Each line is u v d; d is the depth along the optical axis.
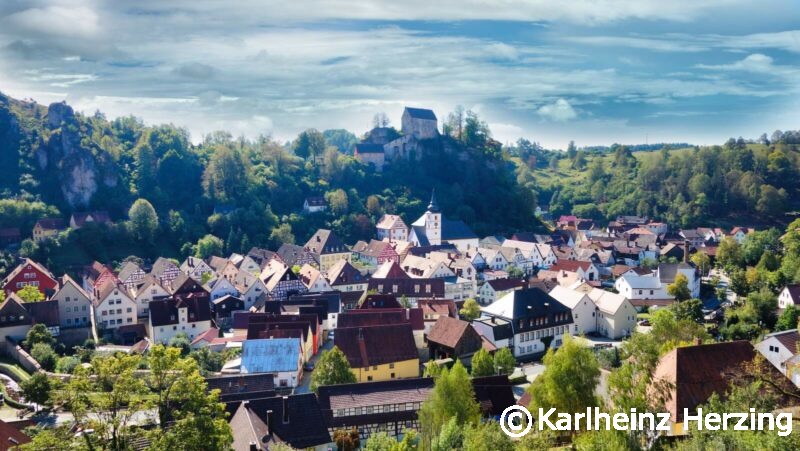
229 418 64.75
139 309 134.38
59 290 125.25
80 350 109.25
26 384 82.44
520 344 113.81
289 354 96.06
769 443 39.19
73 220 193.12
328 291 148.12
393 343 96.69
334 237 195.38
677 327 75.81
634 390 56.25
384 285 142.00
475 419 63.22
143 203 198.12
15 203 190.62
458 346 100.62
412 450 59.41
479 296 155.75
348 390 74.44
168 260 168.25
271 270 155.12
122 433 45.78
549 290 147.50
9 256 169.12
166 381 47.94
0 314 112.69
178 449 44.06
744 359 58.88
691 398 55.41
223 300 138.25
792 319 112.69
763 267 162.62
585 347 59.84
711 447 40.91
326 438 64.75
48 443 43.03
